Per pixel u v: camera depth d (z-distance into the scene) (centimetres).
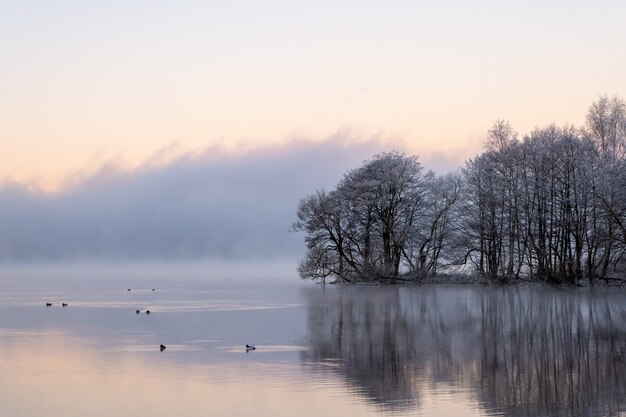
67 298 8869
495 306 6925
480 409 2689
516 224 10238
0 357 3856
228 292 10044
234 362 3669
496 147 10462
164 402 2822
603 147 9625
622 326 5109
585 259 10050
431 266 11488
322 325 5400
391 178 11231
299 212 12156
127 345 4281
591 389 3009
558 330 4950
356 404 2770
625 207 8969
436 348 4181
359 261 11744
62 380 3228
